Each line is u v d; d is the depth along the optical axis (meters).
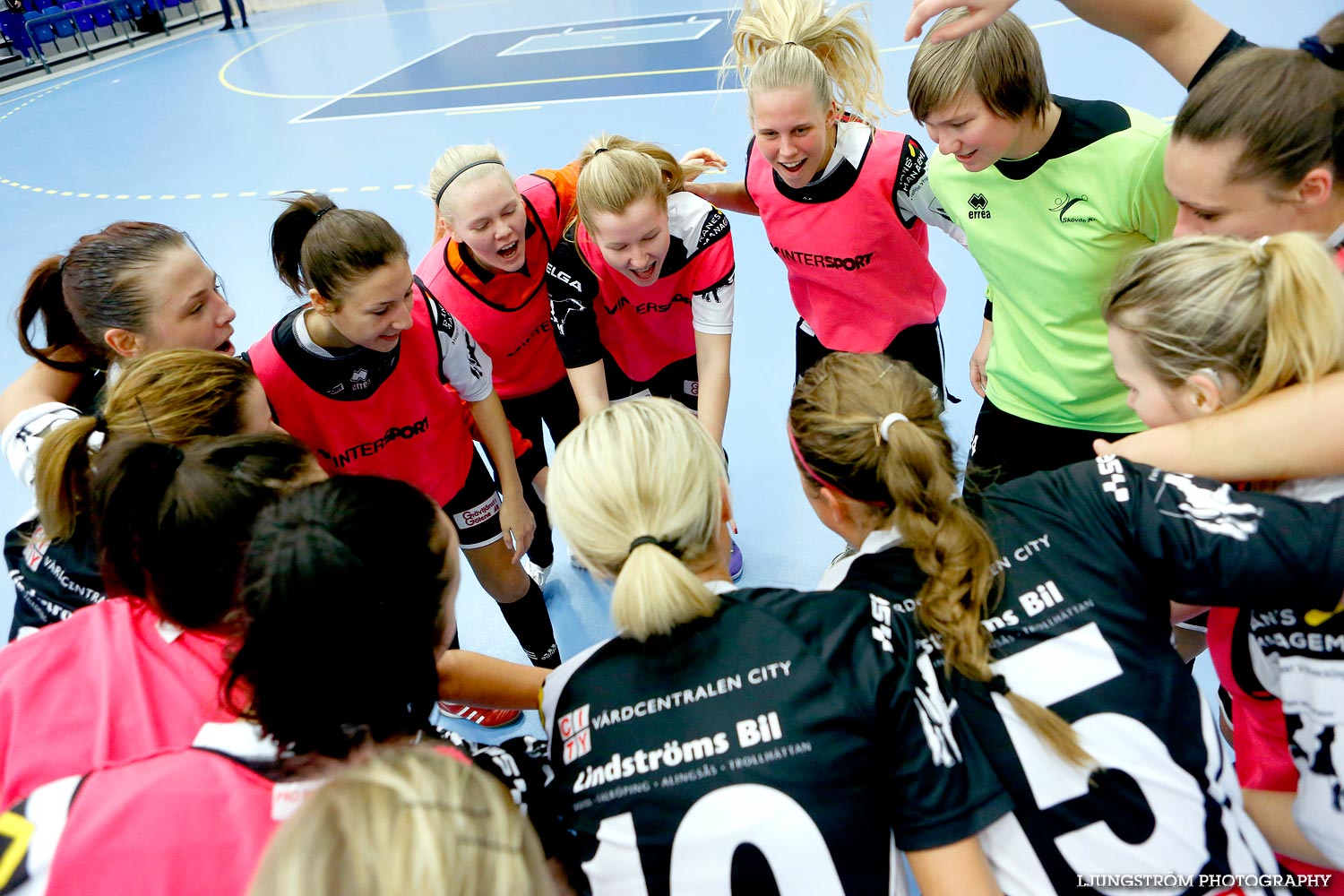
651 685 1.04
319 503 1.01
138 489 1.12
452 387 2.20
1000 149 1.75
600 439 1.09
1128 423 1.97
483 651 2.68
